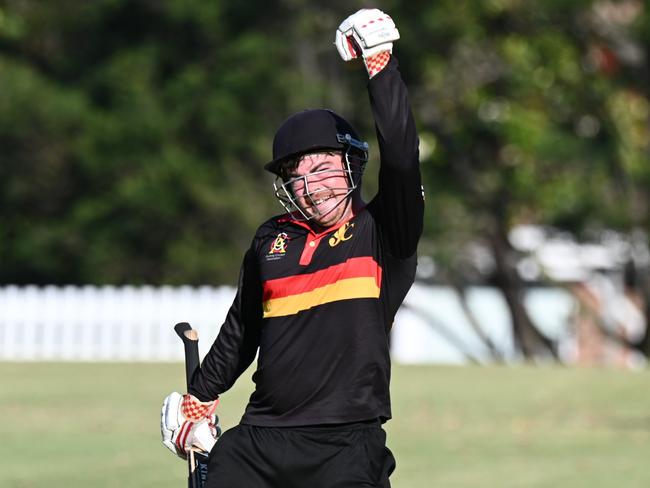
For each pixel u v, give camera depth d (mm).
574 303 141250
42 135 114000
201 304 100312
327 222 17844
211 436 19344
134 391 61750
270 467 17656
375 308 17656
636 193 115250
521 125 115125
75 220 117125
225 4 111812
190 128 113625
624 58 110312
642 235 115188
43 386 64125
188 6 109625
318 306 17656
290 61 112938
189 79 110625
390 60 17438
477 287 144750
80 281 121500
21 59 120875
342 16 110375
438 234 116250
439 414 52188
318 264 17734
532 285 144375
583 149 112625
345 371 17578
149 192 111562
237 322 18734
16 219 121562
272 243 18156
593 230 119188
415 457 40438
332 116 17969
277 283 17859
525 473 37156
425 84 116125
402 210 17344
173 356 99875
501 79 117812
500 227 120688
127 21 116875
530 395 59938
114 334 100062
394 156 17078
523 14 111875
